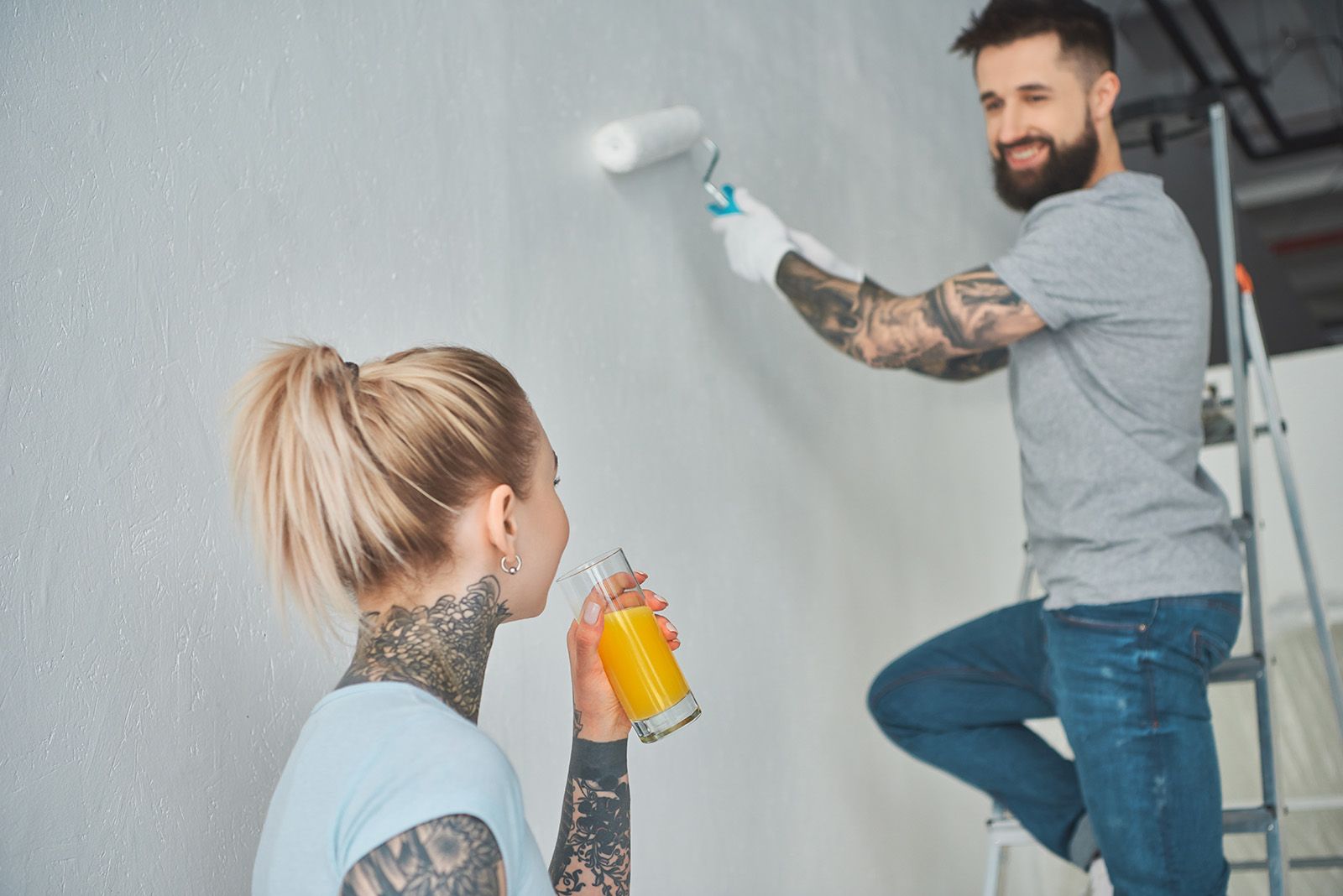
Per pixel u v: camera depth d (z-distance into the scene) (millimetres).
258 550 936
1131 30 6680
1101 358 1803
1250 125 7809
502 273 1641
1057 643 1814
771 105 2307
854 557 2424
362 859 750
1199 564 1762
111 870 1057
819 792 2219
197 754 1148
